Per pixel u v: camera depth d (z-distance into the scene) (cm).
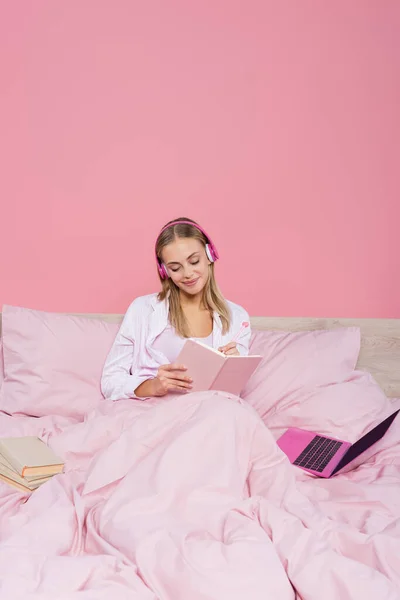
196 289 193
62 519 120
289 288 249
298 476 161
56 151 236
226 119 245
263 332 228
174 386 167
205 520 120
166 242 187
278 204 248
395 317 251
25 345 203
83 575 100
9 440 154
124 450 142
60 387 199
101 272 240
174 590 100
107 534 117
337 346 219
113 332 215
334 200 250
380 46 249
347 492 146
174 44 241
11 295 235
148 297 207
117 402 181
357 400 197
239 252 247
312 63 248
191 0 242
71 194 237
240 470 137
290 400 201
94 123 238
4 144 233
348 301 251
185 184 244
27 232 235
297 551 106
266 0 245
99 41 237
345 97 249
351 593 96
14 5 232
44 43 234
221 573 100
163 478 125
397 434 187
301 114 248
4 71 232
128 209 241
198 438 133
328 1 248
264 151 247
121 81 239
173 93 242
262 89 246
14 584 95
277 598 98
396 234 251
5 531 121
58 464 146
